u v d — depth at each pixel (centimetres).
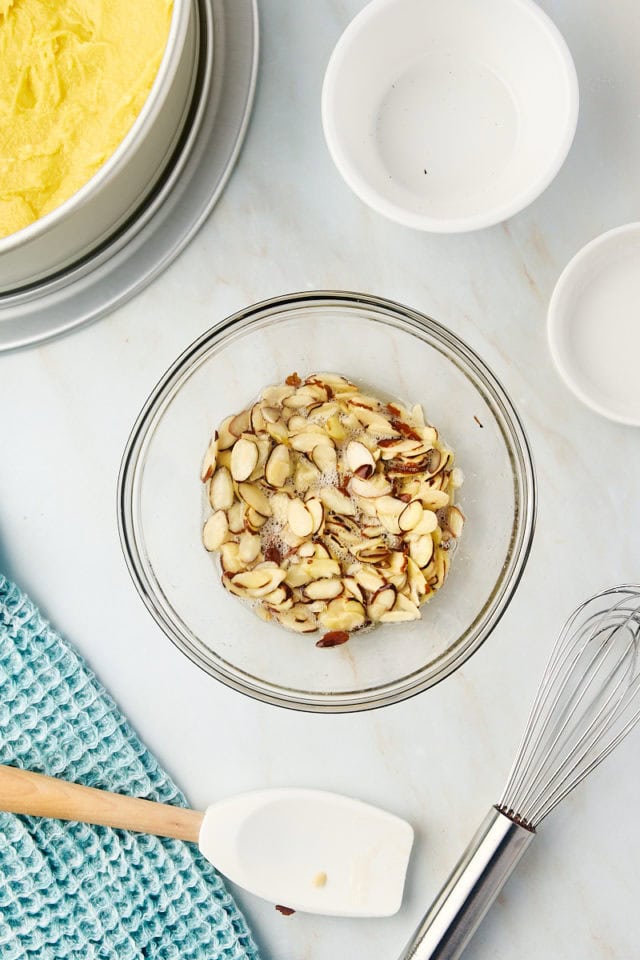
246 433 80
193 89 79
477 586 81
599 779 82
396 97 80
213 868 82
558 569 82
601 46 81
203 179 81
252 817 81
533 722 81
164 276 81
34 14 76
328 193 82
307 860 81
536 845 82
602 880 82
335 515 80
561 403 82
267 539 80
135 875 81
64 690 81
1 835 80
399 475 80
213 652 82
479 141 80
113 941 81
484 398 81
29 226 73
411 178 80
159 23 76
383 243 82
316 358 82
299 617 80
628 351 81
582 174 82
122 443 82
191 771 82
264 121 81
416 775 82
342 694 81
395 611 79
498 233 82
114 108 76
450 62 80
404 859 81
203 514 82
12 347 81
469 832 82
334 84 77
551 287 82
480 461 82
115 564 82
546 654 82
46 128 76
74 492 82
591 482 82
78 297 81
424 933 79
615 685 82
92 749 81
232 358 82
